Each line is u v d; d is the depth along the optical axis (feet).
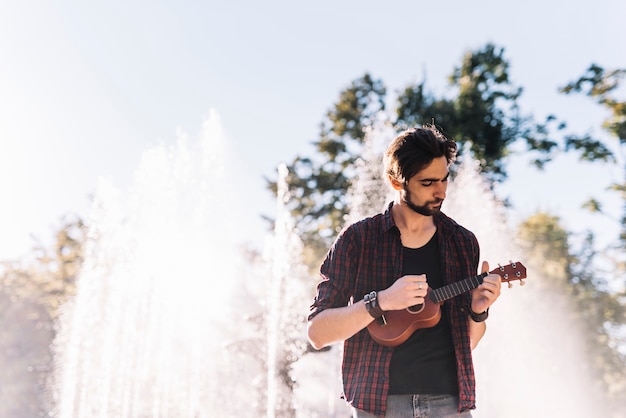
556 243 85.87
